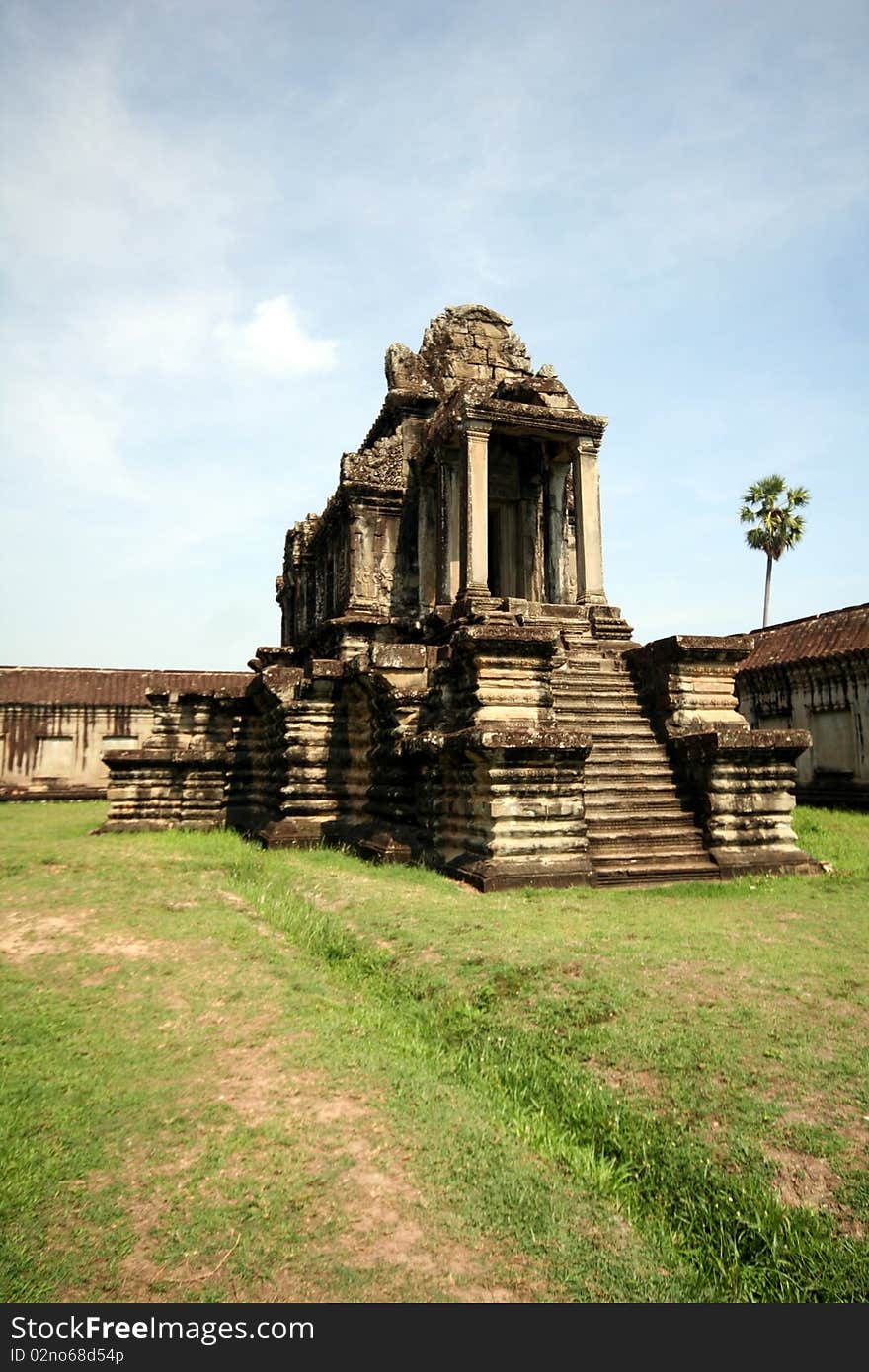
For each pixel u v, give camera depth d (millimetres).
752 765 11523
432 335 20188
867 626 22203
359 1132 4281
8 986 6473
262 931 8469
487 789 10438
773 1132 3994
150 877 11281
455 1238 3453
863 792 20984
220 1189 3729
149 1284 3129
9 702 32125
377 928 7879
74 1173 3848
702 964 6262
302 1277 3180
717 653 12969
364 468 18250
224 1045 5363
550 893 9555
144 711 33625
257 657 21469
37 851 14047
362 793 15219
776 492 42500
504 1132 4398
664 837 11266
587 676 14008
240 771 20000
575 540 18328
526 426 15953
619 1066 4781
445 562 16859
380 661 13367
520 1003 5789
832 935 7383
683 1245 3570
